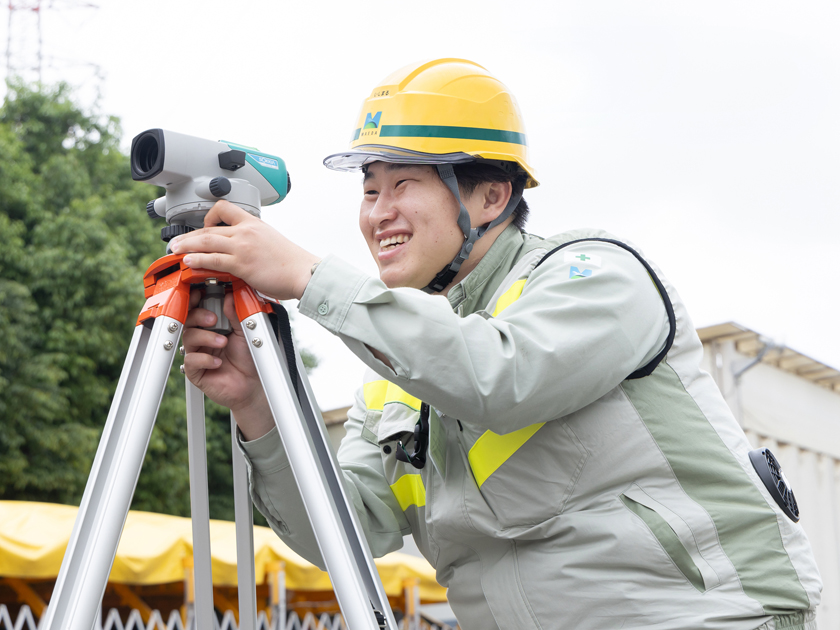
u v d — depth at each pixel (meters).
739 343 7.83
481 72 1.67
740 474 1.44
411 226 1.60
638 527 1.39
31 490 12.00
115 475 1.14
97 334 12.41
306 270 1.30
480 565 1.58
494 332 1.30
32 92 14.53
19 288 11.91
